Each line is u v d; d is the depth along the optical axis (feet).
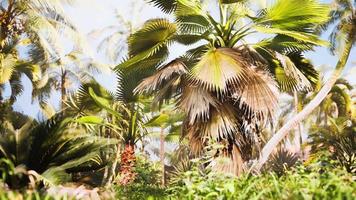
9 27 47.62
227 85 28.73
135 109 46.39
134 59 32.83
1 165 18.33
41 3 45.83
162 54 33.78
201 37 32.09
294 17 30.53
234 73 26.91
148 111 46.03
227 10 33.27
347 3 58.18
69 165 20.66
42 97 62.69
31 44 56.18
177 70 29.22
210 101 27.58
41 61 58.65
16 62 53.52
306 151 78.18
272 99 28.07
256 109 27.84
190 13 32.53
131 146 44.42
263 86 28.37
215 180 18.22
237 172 28.09
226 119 28.25
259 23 31.17
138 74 39.75
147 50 32.55
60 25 50.67
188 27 33.55
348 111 88.48
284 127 41.78
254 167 29.86
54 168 19.51
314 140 69.97
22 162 20.20
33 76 59.06
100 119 42.86
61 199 14.48
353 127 67.21
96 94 45.50
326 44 30.58
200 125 29.01
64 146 21.47
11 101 58.59
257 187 15.65
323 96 46.32
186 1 31.35
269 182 16.38
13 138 20.31
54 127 21.40
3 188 14.64
